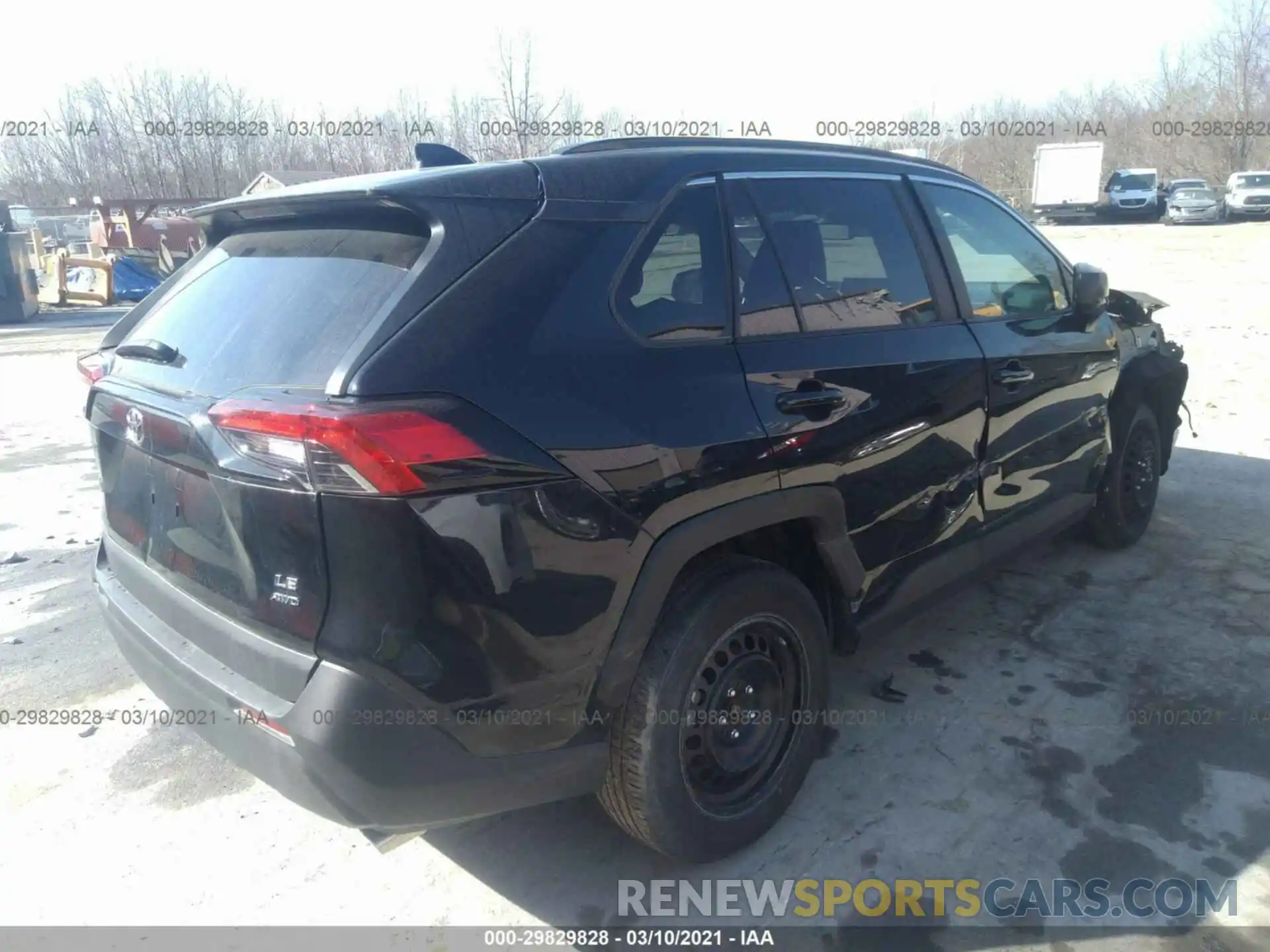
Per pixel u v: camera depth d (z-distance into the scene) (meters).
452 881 2.77
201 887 2.77
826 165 3.17
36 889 2.77
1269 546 4.92
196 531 2.37
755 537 2.90
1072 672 3.77
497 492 2.09
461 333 2.15
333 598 2.05
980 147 40.62
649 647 2.48
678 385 2.45
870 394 2.94
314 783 2.11
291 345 2.27
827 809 3.00
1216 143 42.31
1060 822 2.91
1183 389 5.11
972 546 3.58
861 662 3.90
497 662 2.14
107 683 3.97
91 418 2.92
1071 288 4.20
